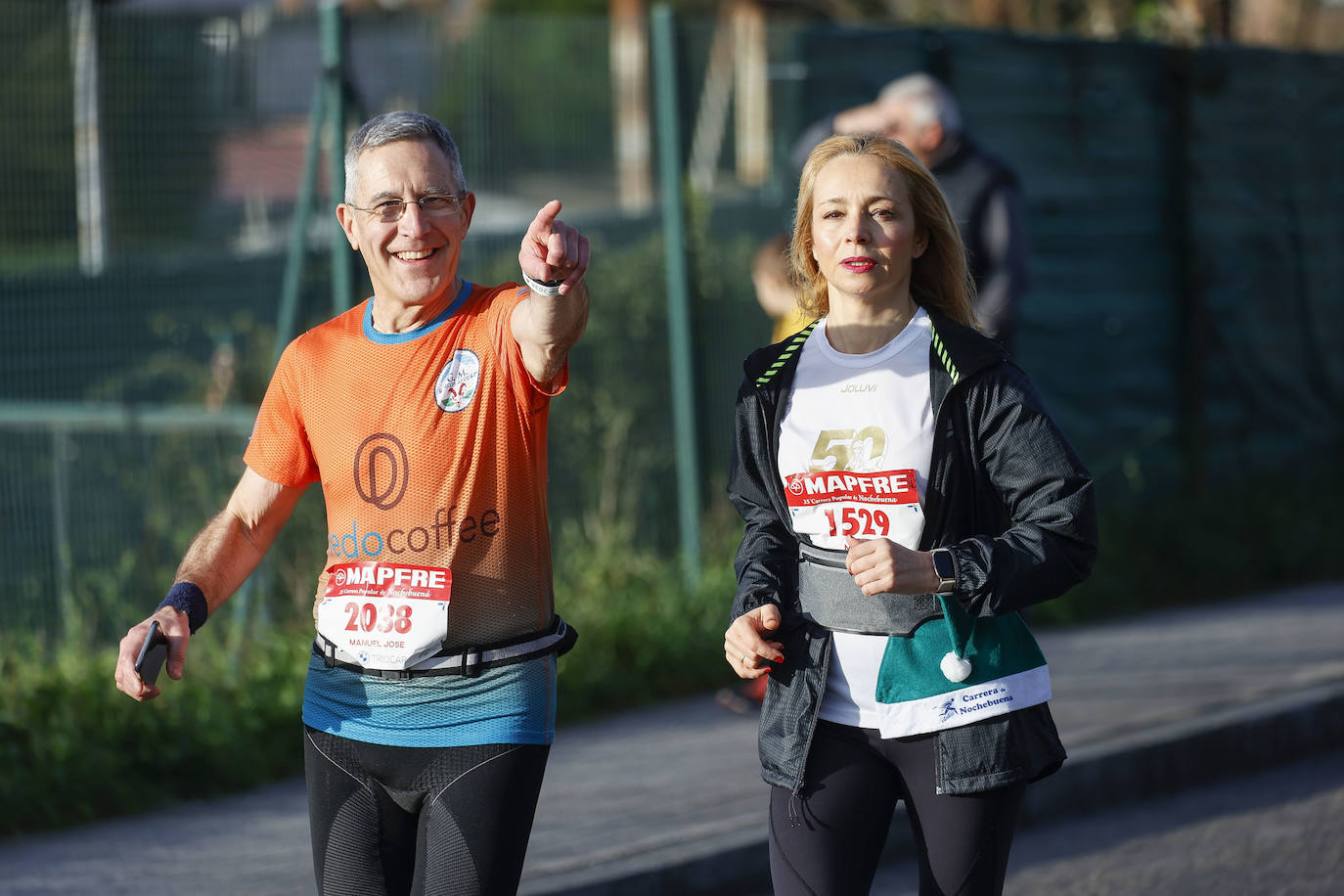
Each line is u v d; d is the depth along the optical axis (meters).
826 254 8.13
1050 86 23.62
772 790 8.26
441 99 19.25
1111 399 24.36
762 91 21.23
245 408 19.28
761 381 8.30
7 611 17.61
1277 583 23.98
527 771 7.72
